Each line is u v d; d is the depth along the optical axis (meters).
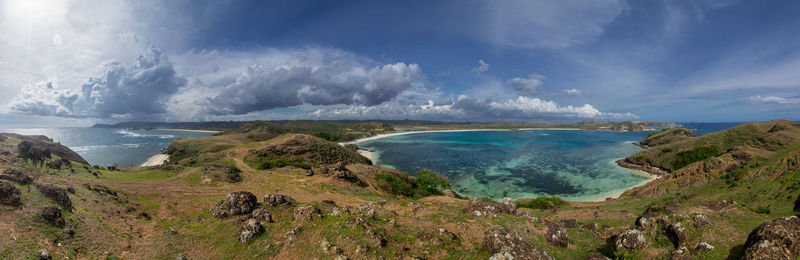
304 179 61.00
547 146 196.12
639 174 101.81
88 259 20.06
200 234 24.56
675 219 19.66
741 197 44.59
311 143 108.88
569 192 82.06
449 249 20.47
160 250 21.91
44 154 51.16
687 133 159.00
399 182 69.50
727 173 59.47
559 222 27.84
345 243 20.84
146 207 34.78
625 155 148.12
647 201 55.91
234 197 30.22
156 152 163.62
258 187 53.62
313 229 23.64
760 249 14.19
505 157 147.00
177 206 37.38
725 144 99.69
